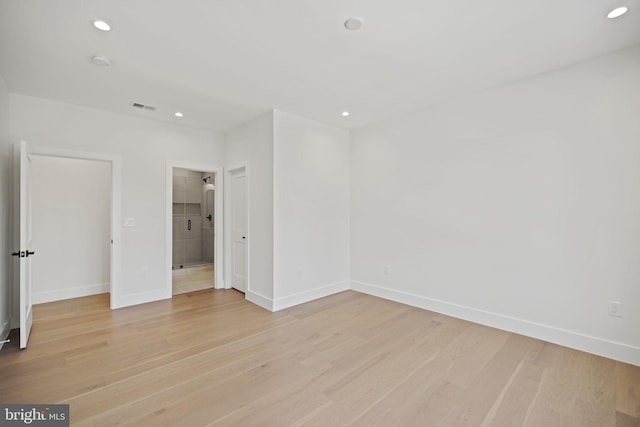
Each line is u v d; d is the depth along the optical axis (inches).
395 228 159.0
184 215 279.3
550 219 108.3
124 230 148.9
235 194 182.5
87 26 79.6
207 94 126.0
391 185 160.9
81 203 164.1
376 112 149.6
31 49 90.5
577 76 102.0
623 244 94.4
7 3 69.4
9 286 119.6
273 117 143.3
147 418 68.6
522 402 74.9
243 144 166.7
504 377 85.7
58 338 111.2
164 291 162.2
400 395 77.6
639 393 77.9
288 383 82.8
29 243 120.2
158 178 160.1
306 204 158.1
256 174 155.6
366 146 173.5
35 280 150.6
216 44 89.1
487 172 124.1
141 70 104.7
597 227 99.0
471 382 83.4
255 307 148.6
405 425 66.9
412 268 151.5
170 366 91.6
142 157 154.8
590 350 100.0
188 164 170.9
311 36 85.4
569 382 83.2
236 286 182.1
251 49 92.0
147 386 81.1
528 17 77.3
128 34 83.5
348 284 183.5
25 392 78.1
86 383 82.3
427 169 144.7
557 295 107.1
